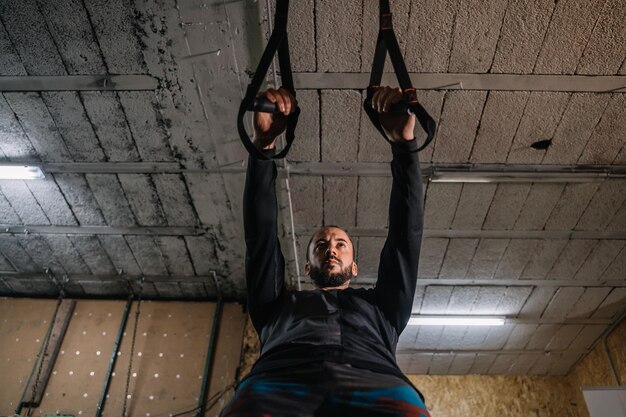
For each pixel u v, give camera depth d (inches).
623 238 125.3
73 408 130.8
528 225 122.8
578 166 107.4
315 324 38.6
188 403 133.6
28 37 87.1
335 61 89.4
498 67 89.0
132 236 132.3
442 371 193.5
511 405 187.2
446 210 119.5
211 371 140.4
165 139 105.9
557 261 134.6
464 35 84.7
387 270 44.1
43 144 107.3
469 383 193.9
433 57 88.1
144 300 156.2
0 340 143.3
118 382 136.5
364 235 126.3
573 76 89.7
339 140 103.7
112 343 144.8
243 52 89.4
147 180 115.6
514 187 112.7
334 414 28.5
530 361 185.6
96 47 89.1
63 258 140.7
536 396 189.9
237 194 118.4
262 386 30.8
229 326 150.9
